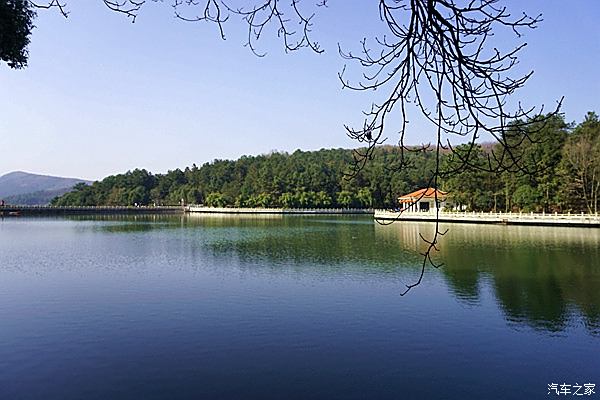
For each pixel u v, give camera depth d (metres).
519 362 14.32
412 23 3.71
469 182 77.69
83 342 16.06
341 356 14.77
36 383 12.79
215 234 62.56
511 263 32.50
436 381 13.00
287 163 151.00
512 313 19.52
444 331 17.19
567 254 36.34
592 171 63.38
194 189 154.25
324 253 40.59
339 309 20.36
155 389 12.46
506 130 3.63
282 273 30.14
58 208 119.06
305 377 13.23
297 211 129.25
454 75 3.67
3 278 28.47
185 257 38.22
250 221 97.94
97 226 81.12
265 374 13.41
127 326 17.89
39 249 44.00
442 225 72.00
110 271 31.17
